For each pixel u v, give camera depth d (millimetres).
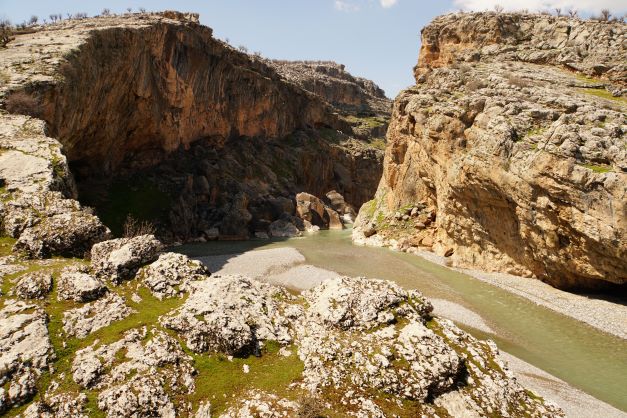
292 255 52656
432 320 17531
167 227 61781
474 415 13406
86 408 11852
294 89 124500
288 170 103812
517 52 60750
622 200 29562
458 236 50562
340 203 111875
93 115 51250
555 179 33500
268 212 82688
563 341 27828
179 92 73750
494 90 46219
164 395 12602
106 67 51156
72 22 68688
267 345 15484
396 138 70125
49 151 28031
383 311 16656
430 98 57812
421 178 61312
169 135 74688
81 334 14383
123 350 13906
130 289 17406
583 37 55562
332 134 138125
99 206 56969
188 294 17141
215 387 13414
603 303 34594
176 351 14180
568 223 33625
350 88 192625
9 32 52594
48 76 37688
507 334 28844
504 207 42125
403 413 13164
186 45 73750
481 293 37938
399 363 14445
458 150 48062
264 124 108750
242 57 98625
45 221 21578
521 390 15219
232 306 16094
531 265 41812
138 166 69625
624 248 29969
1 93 33094
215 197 76062
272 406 12625
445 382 14031
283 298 19172
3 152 26719
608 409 19609
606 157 31422
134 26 59469
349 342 15258
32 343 13227
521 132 39031
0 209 21672
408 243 59156
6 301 15180
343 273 43500
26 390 11938
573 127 34281
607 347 26953
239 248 59750
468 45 68938
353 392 13523
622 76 46500
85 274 16891
